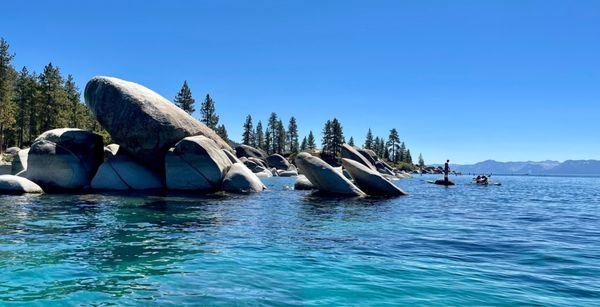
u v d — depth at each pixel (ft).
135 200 70.23
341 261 30.35
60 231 41.09
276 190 102.94
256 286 24.29
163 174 94.17
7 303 21.04
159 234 40.50
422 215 58.54
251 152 315.78
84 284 24.32
